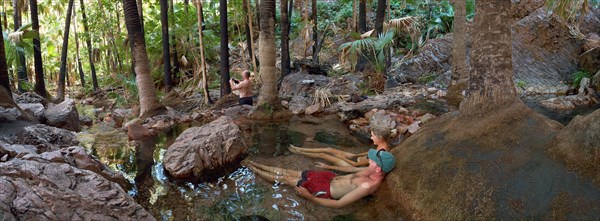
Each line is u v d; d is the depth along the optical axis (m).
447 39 10.04
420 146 3.37
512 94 3.26
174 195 3.21
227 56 7.94
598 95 6.95
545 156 2.55
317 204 3.00
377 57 7.76
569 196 2.21
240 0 10.48
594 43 9.08
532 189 2.37
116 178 3.32
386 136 3.73
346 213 2.83
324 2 14.71
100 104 10.59
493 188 2.47
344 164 3.82
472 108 3.37
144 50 6.58
